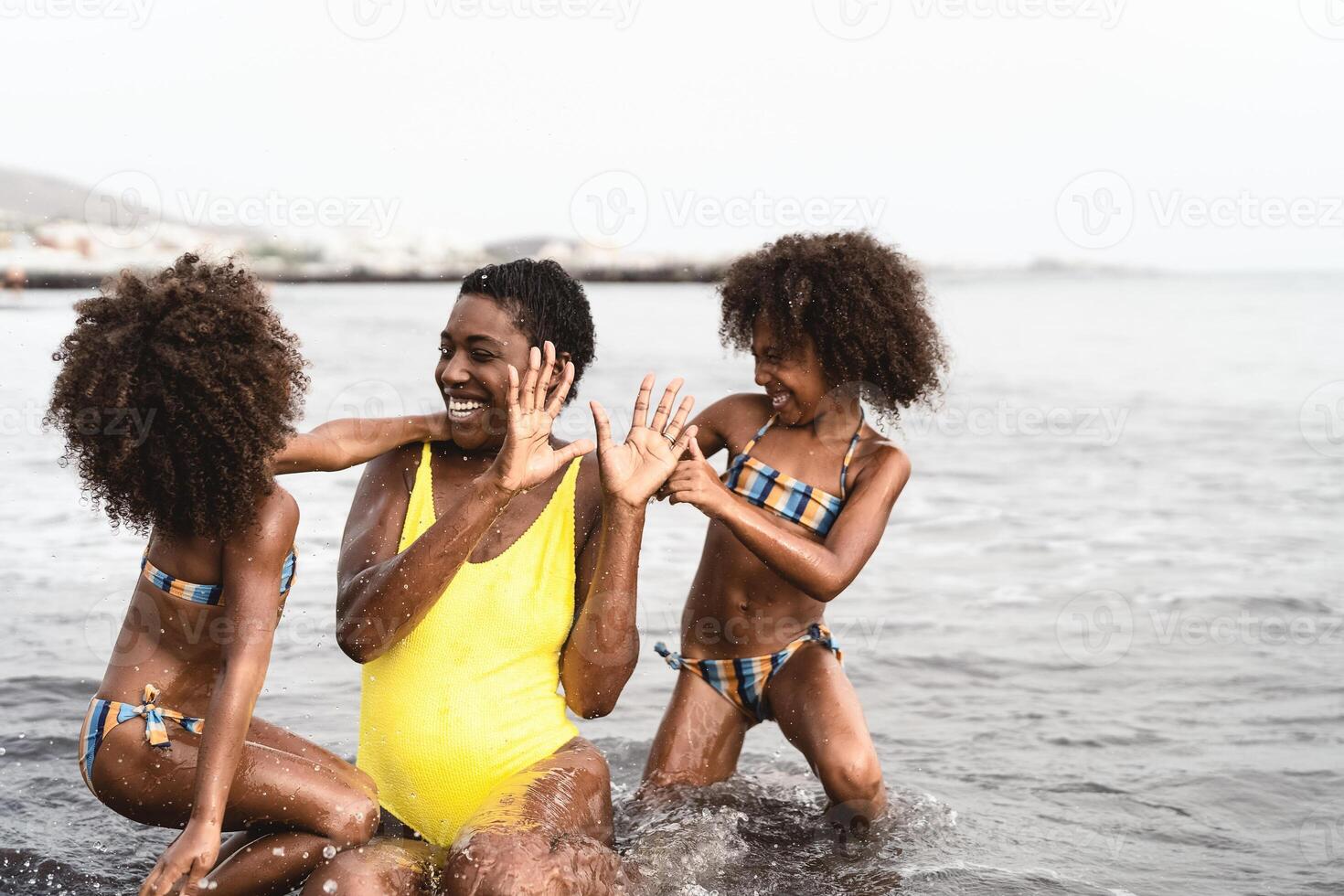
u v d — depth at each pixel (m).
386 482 3.67
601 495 3.63
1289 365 17.94
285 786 3.17
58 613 5.82
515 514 3.53
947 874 3.67
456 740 3.41
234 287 3.32
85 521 7.42
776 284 4.38
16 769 4.28
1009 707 5.22
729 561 4.39
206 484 3.14
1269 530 8.42
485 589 3.45
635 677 5.50
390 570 3.33
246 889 3.14
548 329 3.65
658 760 4.30
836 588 4.02
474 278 3.68
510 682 3.48
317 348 14.32
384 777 3.49
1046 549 7.90
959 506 9.16
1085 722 5.04
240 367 3.15
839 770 3.96
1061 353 19.42
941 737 4.89
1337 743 4.81
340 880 2.96
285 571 3.35
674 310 22.00
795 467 4.38
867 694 5.37
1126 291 36.12
